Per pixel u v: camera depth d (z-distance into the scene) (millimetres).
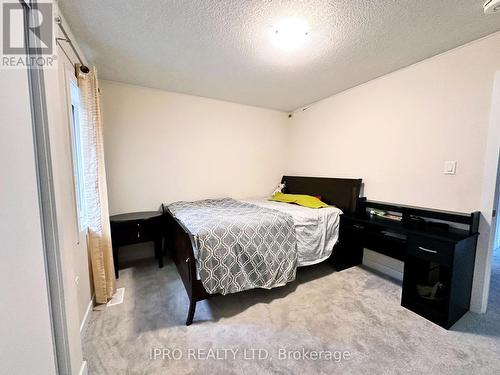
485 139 1839
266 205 3008
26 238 815
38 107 903
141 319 1775
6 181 714
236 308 1922
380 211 2561
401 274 2445
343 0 1388
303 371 1313
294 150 4090
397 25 1645
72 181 1536
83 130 1826
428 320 1778
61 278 984
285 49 1983
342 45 1920
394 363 1373
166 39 1847
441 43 1901
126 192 2930
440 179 2131
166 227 2959
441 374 1303
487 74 1808
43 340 906
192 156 3348
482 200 1867
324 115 3424
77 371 1140
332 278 2482
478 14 1521
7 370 702
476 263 1901
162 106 3074
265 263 1989
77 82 1781
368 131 2775
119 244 2488
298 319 1781
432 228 2031
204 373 1297
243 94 3229
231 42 1886
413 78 2293
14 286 740
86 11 1497
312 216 2455
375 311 1891
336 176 3248
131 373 1293
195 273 1729
